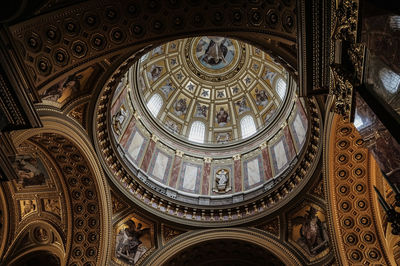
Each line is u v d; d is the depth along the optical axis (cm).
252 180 1984
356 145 1214
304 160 1535
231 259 1820
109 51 977
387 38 496
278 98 2288
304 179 1529
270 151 2031
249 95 2562
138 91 2138
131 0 883
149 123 2197
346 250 1316
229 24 958
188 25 968
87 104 1337
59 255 1625
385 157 557
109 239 1528
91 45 943
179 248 1684
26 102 790
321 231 1511
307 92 831
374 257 1273
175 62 2617
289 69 1116
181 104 2583
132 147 1927
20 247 1675
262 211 1697
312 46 764
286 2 834
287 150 1869
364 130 627
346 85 679
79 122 1373
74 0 841
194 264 1825
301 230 1600
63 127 1242
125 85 1903
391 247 1244
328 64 747
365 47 579
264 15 904
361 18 587
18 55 761
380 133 561
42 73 902
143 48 1195
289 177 1628
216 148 2309
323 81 791
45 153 1413
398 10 460
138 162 1922
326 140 1266
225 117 2584
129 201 1664
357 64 621
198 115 2592
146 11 918
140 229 1727
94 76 1250
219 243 1734
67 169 1480
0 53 717
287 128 1947
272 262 1702
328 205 1343
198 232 1727
